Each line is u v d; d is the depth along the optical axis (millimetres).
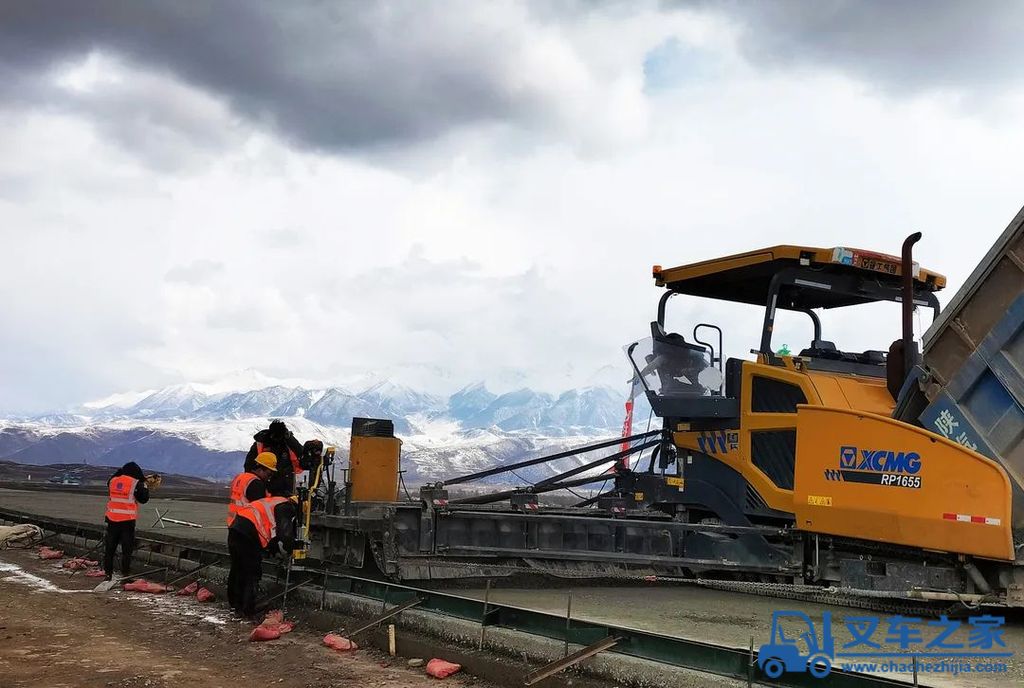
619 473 10469
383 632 6738
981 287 7250
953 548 6840
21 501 25266
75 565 11555
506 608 6234
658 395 9859
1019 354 6930
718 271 9461
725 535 8992
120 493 10469
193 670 5895
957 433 7309
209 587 9227
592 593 8891
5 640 6711
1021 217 6961
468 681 5727
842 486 7633
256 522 8133
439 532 8664
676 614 7430
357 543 8961
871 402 8297
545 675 5438
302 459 9172
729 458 9094
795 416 8367
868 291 9117
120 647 6598
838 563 7871
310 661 6258
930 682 4980
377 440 11039
